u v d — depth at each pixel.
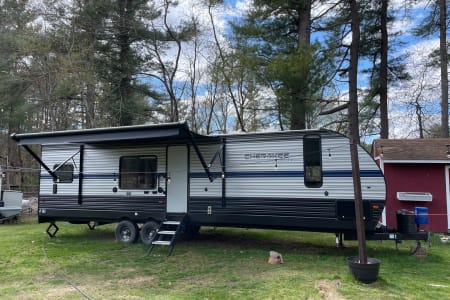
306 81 10.73
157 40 19.28
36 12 17.94
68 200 10.05
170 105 21.22
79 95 18.66
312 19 9.93
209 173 8.53
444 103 16.64
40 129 23.73
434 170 11.45
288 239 9.73
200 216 8.62
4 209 13.51
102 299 4.93
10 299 4.95
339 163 7.55
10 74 20.08
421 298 4.95
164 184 9.03
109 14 18.28
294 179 7.88
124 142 9.49
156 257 7.63
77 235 10.68
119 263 7.10
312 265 6.84
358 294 5.11
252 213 8.15
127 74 19.25
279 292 5.23
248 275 6.18
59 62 17.70
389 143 12.96
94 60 18.75
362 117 17.97
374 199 7.29
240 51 13.12
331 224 7.50
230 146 8.52
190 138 8.04
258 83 12.80
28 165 28.44
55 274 6.31
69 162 10.18
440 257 7.49
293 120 11.56
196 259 7.43
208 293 5.18
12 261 7.32
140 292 5.24
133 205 9.30
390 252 8.02
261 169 8.17
